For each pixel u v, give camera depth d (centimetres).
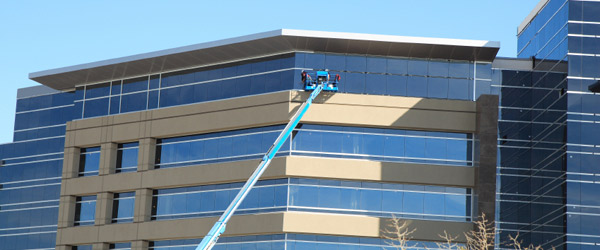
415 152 7762
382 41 7688
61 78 8769
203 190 8044
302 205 7625
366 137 7775
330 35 7662
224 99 8025
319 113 7712
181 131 8144
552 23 8188
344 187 7700
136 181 8269
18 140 9369
